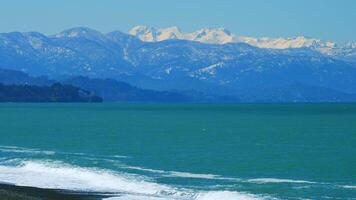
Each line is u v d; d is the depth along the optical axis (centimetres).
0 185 9406
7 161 12412
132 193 8719
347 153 13838
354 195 8644
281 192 8850
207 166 11544
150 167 11369
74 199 8150
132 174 10488
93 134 19788
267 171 10925
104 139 17712
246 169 11169
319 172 10819
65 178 10144
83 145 15838
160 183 9556
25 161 12262
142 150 14450
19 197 7756
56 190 8962
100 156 13188
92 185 9412
